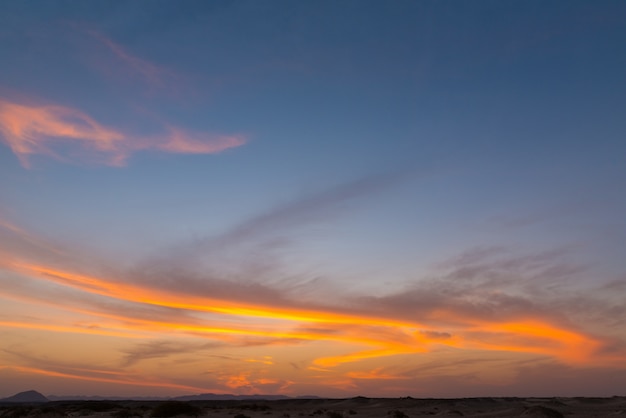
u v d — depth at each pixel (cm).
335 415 7862
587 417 6494
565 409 8600
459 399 12725
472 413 8325
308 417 7588
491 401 12162
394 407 11038
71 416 7300
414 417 7469
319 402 14000
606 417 6519
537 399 12256
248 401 15625
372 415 8188
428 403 11875
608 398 11362
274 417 7300
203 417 6812
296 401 15125
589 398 11475
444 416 7469
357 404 12331
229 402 15538
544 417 6412
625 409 8212
